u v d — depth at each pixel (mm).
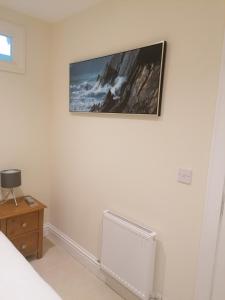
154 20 1636
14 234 2262
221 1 1327
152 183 1757
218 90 1372
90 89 2137
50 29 2592
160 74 1585
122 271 1878
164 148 1660
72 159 2484
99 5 2023
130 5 1778
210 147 1434
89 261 2330
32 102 2592
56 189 2768
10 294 1082
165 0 1565
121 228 1860
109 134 2047
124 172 1953
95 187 2242
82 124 2312
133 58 1747
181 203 1599
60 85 2541
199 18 1418
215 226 1453
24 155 2621
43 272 2270
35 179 2752
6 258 1348
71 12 2256
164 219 1701
